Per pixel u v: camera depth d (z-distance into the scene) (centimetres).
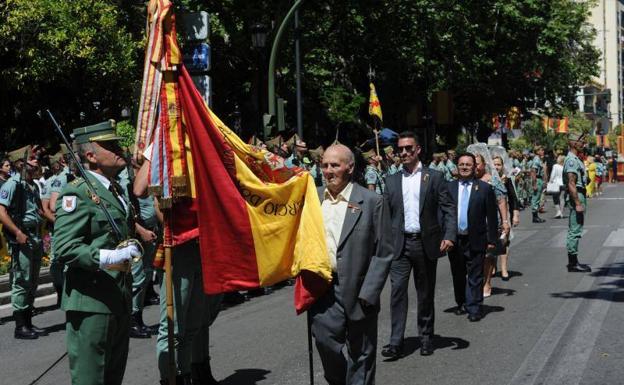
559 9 3619
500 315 946
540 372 683
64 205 497
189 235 597
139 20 2270
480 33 3328
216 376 714
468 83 3462
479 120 4025
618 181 6038
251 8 2448
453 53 3197
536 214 2303
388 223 545
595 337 805
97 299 499
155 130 606
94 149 524
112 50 2083
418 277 766
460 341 820
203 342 681
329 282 535
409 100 3347
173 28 605
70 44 2005
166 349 632
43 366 794
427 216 762
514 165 2892
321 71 2886
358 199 543
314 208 549
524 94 3944
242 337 880
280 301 1131
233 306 1101
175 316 625
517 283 1179
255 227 577
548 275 1245
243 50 2572
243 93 2934
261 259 576
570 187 1261
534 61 3622
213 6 2456
